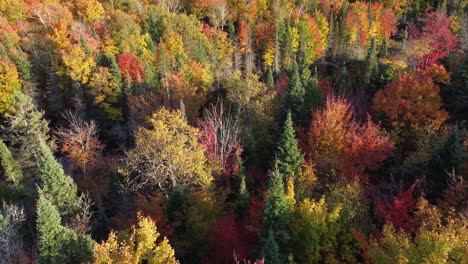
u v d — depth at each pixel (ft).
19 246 78.23
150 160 86.94
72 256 64.59
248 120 133.28
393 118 122.01
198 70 187.52
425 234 53.31
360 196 84.28
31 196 111.86
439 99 119.44
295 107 134.51
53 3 230.07
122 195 108.06
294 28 226.99
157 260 54.03
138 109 157.58
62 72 178.91
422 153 101.45
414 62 169.48
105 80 167.22
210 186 89.30
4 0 216.74
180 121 90.27
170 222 85.81
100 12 238.48
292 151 98.02
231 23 244.22
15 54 179.01
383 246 65.82
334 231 74.84
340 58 242.78
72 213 91.66
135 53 198.59
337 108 113.80
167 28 214.28
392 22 255.29
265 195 84.43
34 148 124.36
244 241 78.84
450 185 81.61
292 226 74.13
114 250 53.36
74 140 137.49
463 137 107.55
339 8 279.49
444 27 184.03
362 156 104.58
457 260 51.31
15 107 138.31
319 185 95.09
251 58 235.61
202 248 83.82
